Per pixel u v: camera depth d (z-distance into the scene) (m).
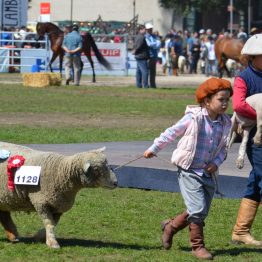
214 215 12.06
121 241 10.33
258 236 10.83
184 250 9.87
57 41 44.72
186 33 64.88
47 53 49.78
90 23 74.62
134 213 12.17
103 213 12.13
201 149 9.31
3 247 9.84
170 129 9.35
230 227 11.32
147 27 40.22
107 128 23.55
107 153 16.45
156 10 92.81
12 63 51.75
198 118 9.27
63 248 9.73
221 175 13.31
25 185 9.53
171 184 13.88
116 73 54.12
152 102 32.66
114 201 13.13
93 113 28.11
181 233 10.90
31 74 40.34
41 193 9.50
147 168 14.15
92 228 11.09
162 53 64.12
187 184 9.37
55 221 9.84
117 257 9.38
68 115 27.39
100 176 9.35
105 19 92.50
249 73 10.09
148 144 18.70
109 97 34.75
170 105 31.44
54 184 9.45
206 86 9.27
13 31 53.75
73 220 11.59
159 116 27.50
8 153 9.73
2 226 10.49
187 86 43.53
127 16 92.88
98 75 53.81
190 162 9.31
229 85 9.29
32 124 24.44
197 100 9.37
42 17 62.19
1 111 28.25
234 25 86.62
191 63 60.22
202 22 94.38
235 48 45.91
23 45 52.56
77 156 9.39
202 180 9.36
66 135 21.41
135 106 30.83
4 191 9.69
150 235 10.70
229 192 13.26
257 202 10.39
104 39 58.28
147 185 14.19
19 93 35.91
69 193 9.52
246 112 9.92
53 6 92.56
